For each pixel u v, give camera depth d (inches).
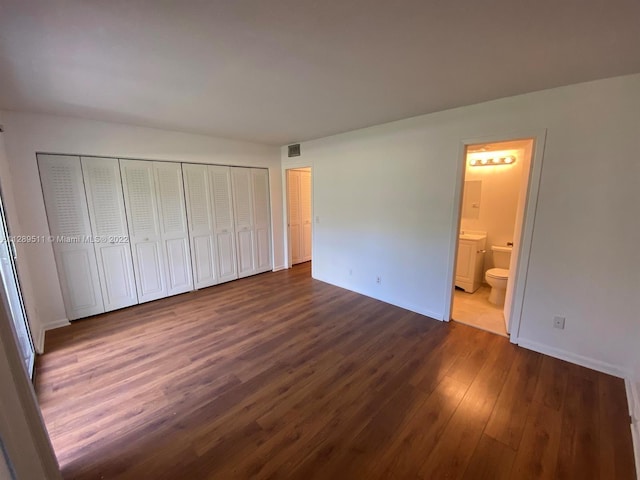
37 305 114.3
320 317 128.6
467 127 105.3
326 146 161.5
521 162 148.1
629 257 81.0
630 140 77.4
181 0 44.9
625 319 83.2
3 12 46.5
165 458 60.8
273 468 58.4
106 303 133.6
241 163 175.0
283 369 91.0
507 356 97.1
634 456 60.4
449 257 118.1
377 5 47.2
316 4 46.7
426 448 62.7
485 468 58.1
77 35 55.2
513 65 71.0
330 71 73.9
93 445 63.8
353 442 64.3
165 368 91.7
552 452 61.4
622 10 48.3
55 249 118.0
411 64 70.4
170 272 153.5
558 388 81.0
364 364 93.4
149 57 65.4
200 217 161.5
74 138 117.6
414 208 126.6
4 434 28.2
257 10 48.3
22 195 108.3
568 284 91.0
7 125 103.5
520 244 100.0
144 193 139.6
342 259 165.5
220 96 92.3
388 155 132.3
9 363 30.8
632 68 72.0
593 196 83.9
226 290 164.9
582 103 82.4
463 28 54.6
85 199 123.4
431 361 94.6
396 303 141.3
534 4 47.0
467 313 131.0
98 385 83.7
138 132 134.1
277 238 203.9
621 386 81.4
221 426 68.9
